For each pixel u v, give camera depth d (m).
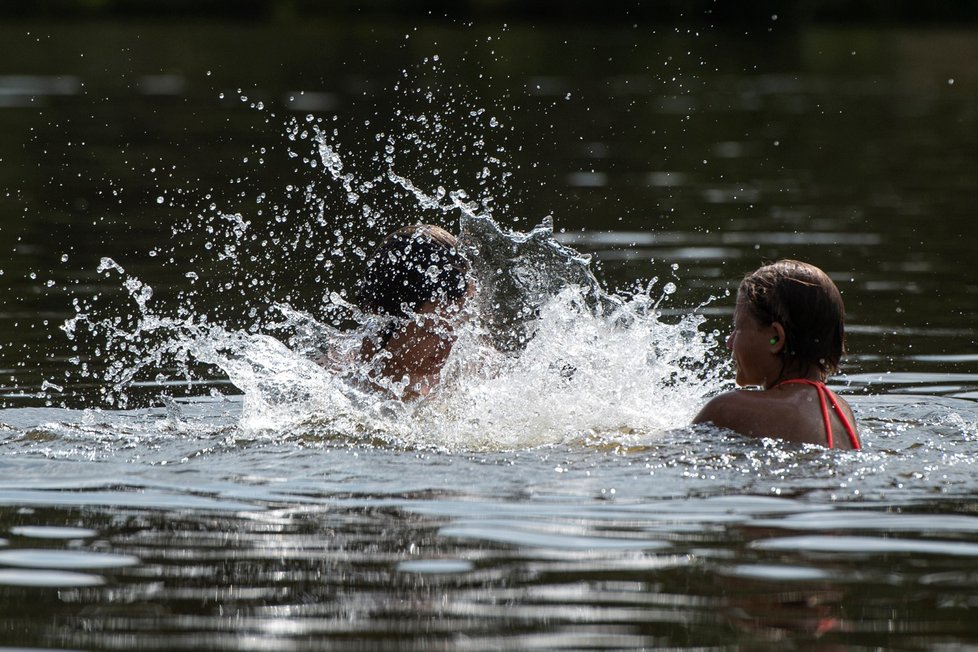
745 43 116.44
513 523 11.18
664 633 8.82
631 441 14.03
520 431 14.80
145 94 69.00
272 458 13.52
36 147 47.91
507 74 84.50
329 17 138.38
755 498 11.91
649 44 112.19
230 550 10.52
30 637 8.80
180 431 14.82
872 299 24.12
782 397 14.13
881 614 9.16
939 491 12.11
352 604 9.35
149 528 11.11
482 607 9.29
